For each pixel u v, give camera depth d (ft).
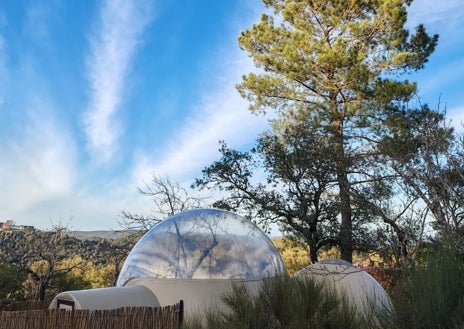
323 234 55.77
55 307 27.68
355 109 58.23
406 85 54.49
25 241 71.72
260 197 57.77
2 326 21.98
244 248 30.17
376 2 59.26
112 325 22.29
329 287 15.24
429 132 22.99
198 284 27.99
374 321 11.77
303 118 61.82
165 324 22.82
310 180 56.13
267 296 14.23
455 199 19.27
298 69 58.59
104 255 70.33
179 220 32.27
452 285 10.60
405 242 22.36
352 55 55.26
